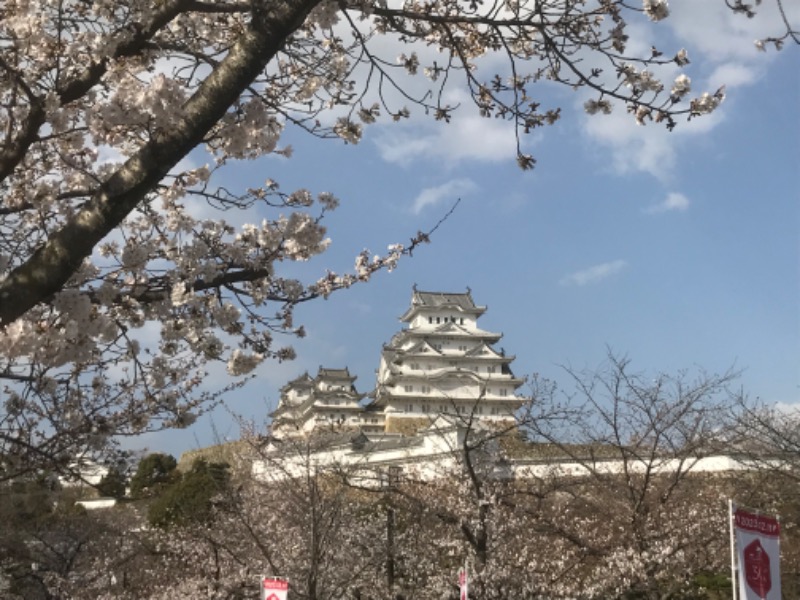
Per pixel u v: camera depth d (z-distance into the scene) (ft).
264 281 24.02
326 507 52.90
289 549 55.21
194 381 26.63
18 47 20.84
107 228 16.94
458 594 52.90
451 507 56.24
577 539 52.85
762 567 29.12
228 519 62.03
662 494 53.47
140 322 23.56
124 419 24.23
